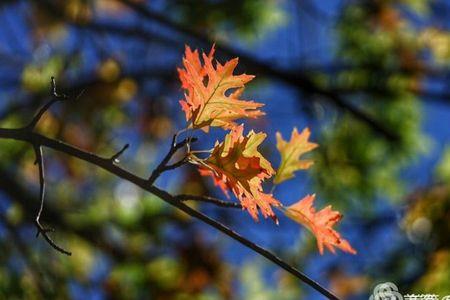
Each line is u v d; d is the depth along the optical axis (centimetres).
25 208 763
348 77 853
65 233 773
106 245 757
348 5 857
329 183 868
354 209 864
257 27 824
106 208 768
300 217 236
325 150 861
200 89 216
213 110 216
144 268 730
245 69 773
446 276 705
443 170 814
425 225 775
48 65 822
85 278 759
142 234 748
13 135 225
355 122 857
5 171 776
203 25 812
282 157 252
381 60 859
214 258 757
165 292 729
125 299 733
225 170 212
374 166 870
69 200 868
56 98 223
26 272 705
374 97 866
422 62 865
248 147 213
